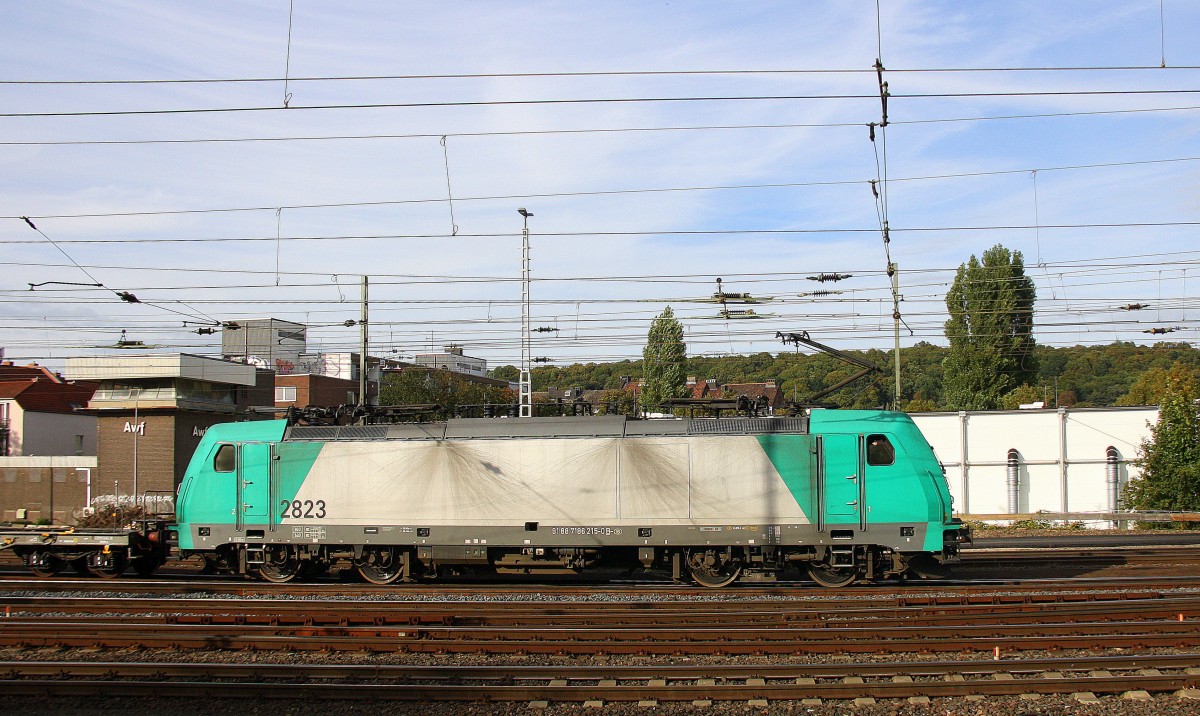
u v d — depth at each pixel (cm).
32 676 1162
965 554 2216
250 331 5575
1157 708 1016
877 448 1742
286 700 1073
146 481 3609
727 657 1217
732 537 1753
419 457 1870
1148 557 2091
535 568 1864
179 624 1394
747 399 1872
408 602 1563
